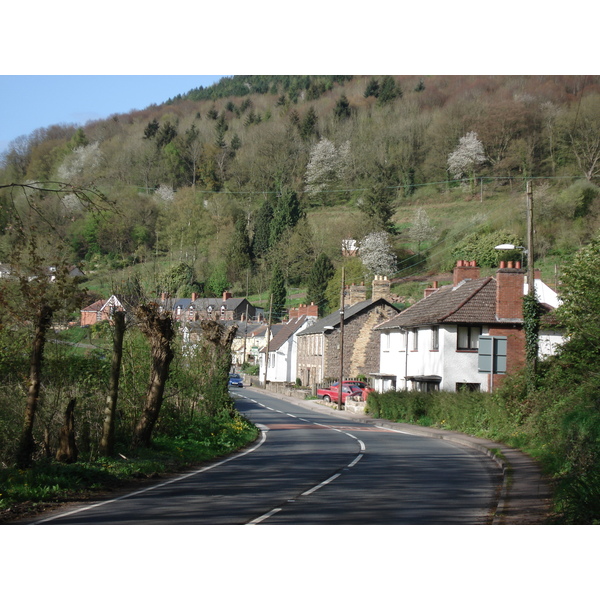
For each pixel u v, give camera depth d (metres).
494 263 78.81
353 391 57.59
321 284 91.25
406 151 103.81
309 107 116.94
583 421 17.28
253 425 34.66
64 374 19.97
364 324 67.56
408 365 47.75
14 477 14.48
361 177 107.19
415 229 92.19
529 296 29.55
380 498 13.89
